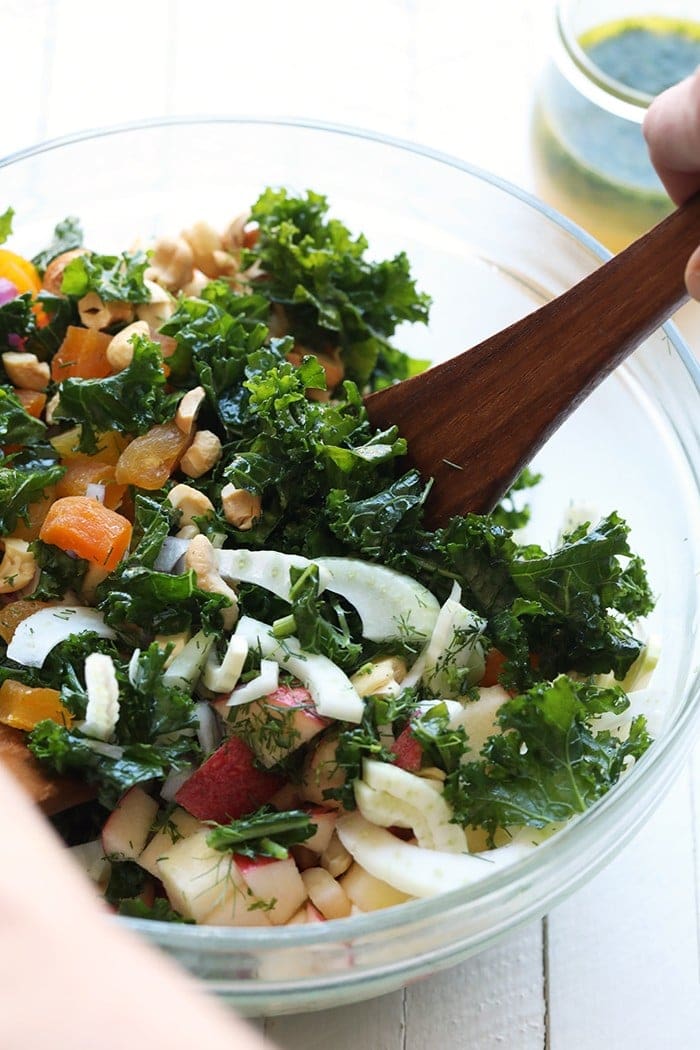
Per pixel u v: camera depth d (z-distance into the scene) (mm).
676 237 460
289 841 449
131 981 242
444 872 444
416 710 458
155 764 449
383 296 558
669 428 524
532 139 647
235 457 494
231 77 683
